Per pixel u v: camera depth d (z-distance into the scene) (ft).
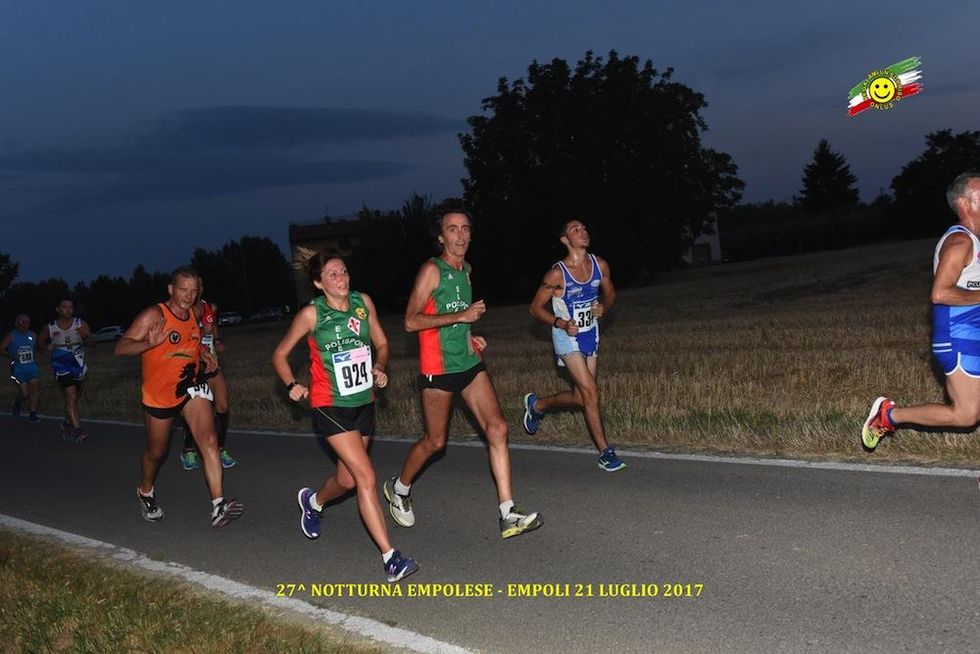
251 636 15.19
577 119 155.84
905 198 230.89
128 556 21.24
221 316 258.98
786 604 15.07
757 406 32.30
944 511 18.75
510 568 18.21
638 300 118.11
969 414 20.08
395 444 32.68
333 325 17.61
